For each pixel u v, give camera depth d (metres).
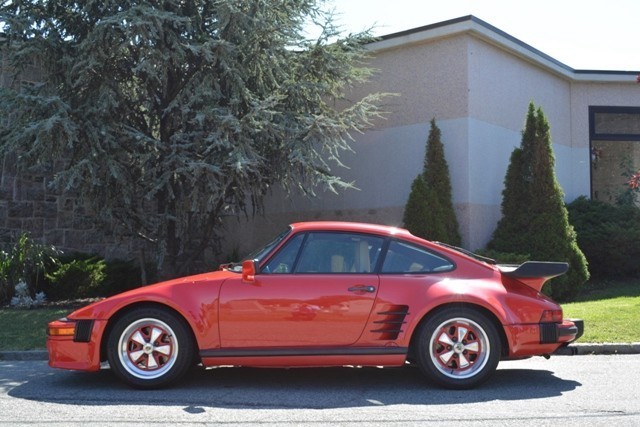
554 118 16.48
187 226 11.96
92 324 6.12
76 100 11.11
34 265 12.55
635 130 17.39
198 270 15.65
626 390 6.10
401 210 14.16
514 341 6.08
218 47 10.76
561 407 5.46
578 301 12.08
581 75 16.86
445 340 6.11
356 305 6.04
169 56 10.72
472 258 6.48
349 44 12.40
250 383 6.45
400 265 6.29
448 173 13.28
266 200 16.31
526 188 12.94
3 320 10.32
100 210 11.48
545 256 12.36
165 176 10.63
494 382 6.48
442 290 6.08
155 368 6.13
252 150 10.58
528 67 15.52
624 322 9.12
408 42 13.95
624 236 13.77
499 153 14.21
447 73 13.65
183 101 11.09
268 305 6.02
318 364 6.07
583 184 17.12
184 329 6.11
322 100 13.12
